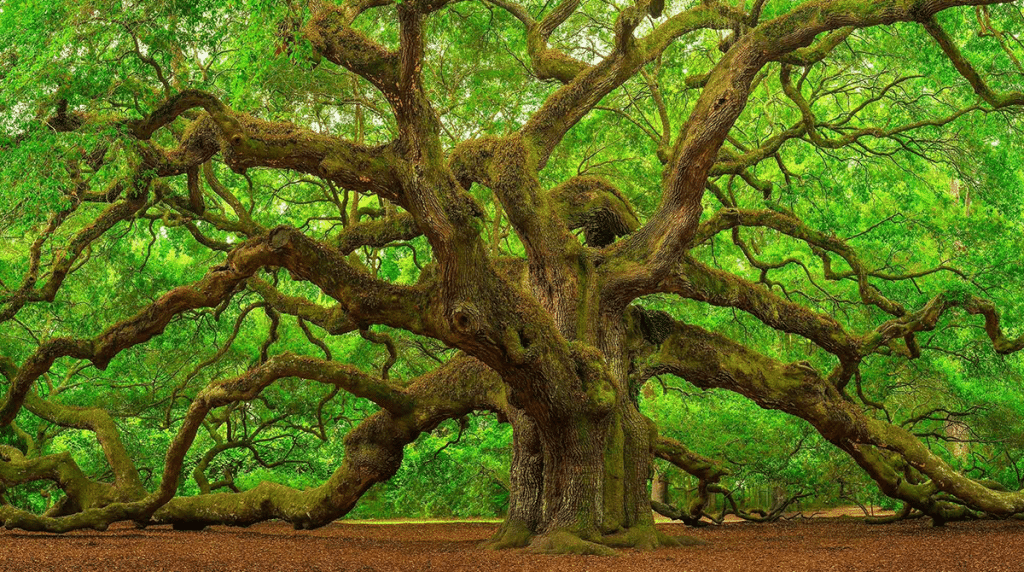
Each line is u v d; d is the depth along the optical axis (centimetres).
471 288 1241
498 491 3275
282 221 2534
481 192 2369
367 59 1143
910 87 2281
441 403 1609
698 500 2208
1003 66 1998
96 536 1605
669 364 1655
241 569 1087
